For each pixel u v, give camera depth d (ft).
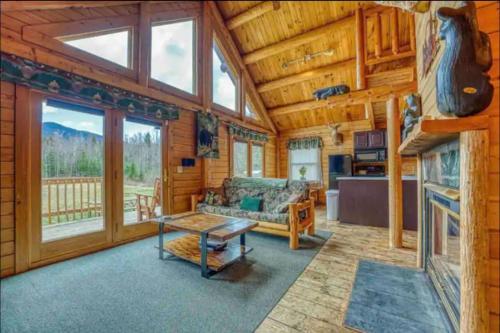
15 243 7.70
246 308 5.78
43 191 8.66
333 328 5.08
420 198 7.90
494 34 3.56
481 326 3.57
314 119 22.94
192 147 14.61
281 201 12.54
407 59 12.22
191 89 15.03
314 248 10.11
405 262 8.55
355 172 20.44
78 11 9.43
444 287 5.56
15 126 7.77
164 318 5.39
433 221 7.02
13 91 7.75
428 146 6.09
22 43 7.86
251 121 21.07
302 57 17.71
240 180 14.53
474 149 3.55
